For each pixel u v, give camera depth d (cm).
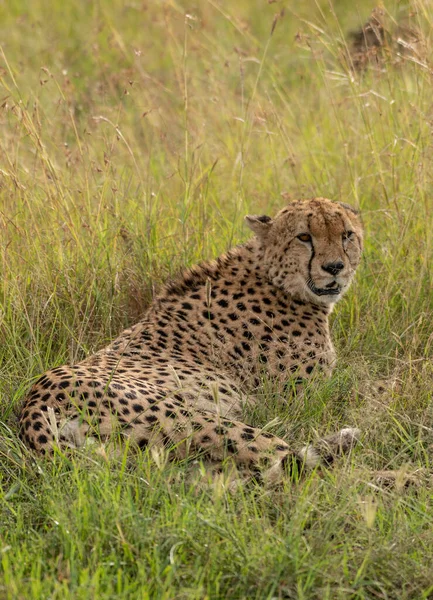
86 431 791
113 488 741
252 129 1527
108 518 705
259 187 1423
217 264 1014
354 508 747
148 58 2000
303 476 803
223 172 1472
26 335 1082
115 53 2048
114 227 1223
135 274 1175
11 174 1194
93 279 1120
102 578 643
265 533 693
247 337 967
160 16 2038
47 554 687
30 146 1514
